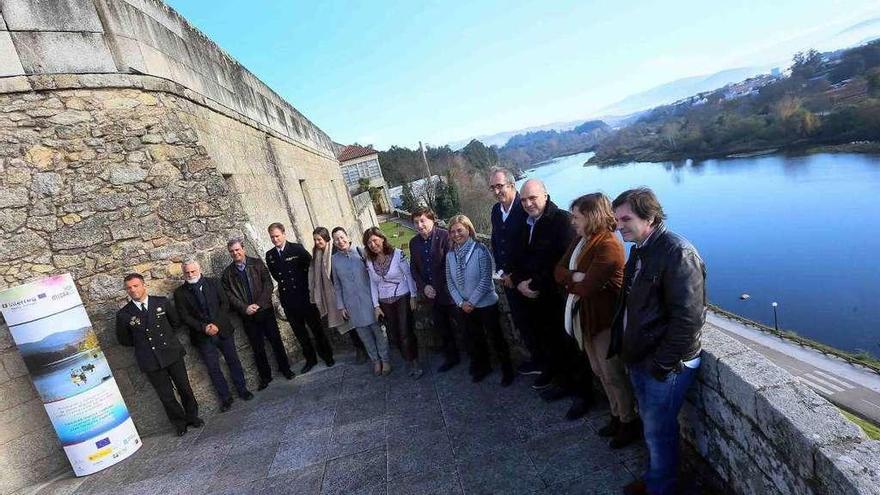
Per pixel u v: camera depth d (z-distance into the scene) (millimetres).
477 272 4289
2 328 4527
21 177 4605
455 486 3215
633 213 2410
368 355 5805
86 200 4863
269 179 9234
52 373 4316
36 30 4523
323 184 16406
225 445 4551
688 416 2822
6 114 4504
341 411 4707
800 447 1841
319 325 5906
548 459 3273
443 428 3971
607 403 3744
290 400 5215
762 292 51375
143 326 4723
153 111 5207
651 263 2379
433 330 5719
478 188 55781
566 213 3652
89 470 4504
